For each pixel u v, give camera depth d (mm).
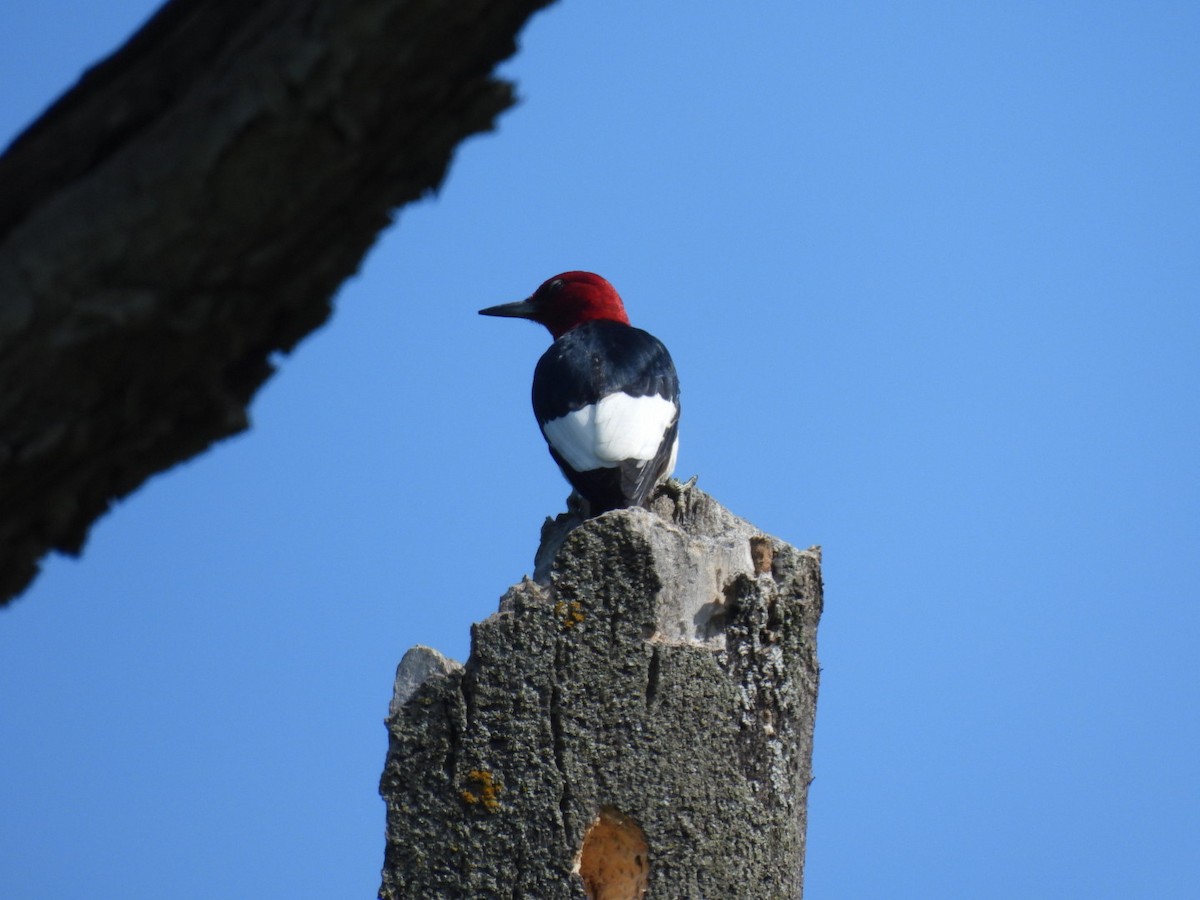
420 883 11297
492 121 5496
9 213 5309
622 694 11398
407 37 5129
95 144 5328
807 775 12211
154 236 5133
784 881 11516
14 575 5484
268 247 5281
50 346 5105
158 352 5289
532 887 11148
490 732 11430
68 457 5328
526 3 5285
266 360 5648
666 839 11258
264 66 5098
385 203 5449
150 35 5379
